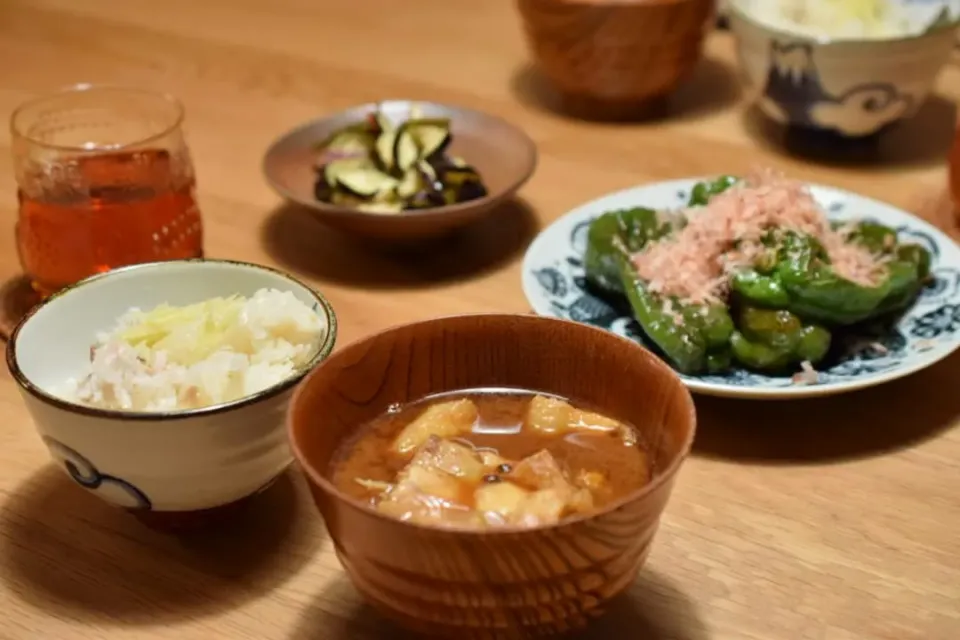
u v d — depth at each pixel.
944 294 0.72
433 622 0.53
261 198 0.88
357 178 0.82
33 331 0.62
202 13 1.16
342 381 0.58
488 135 0.88
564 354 0.60
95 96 0.80
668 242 0.73
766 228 0.71
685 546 0.62
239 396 0.60
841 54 0.87
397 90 1.03
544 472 0.55
